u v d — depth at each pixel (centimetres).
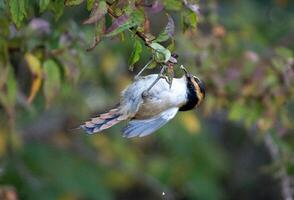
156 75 704
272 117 1081
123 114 683
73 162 1589
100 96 1585
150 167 1670
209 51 1140
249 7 1608
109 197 1594
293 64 1095
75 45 931
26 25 918
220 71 1123
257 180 1909
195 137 1631
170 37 647
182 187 1650
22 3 680
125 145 1664
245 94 1081
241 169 1919
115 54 1520
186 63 1118
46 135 1579
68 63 916
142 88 691
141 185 1845
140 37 640
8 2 684
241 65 1105
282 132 1127
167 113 705
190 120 1527
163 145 1678
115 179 1672
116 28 625
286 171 1149
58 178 1544
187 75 731
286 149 1153
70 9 1305
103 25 630
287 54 1106
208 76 1107
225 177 1912
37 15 1021
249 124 1104
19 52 938
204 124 1723
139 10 633
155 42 644
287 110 1140
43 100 1238
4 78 898
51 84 897
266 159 1917
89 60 1304
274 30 1591
